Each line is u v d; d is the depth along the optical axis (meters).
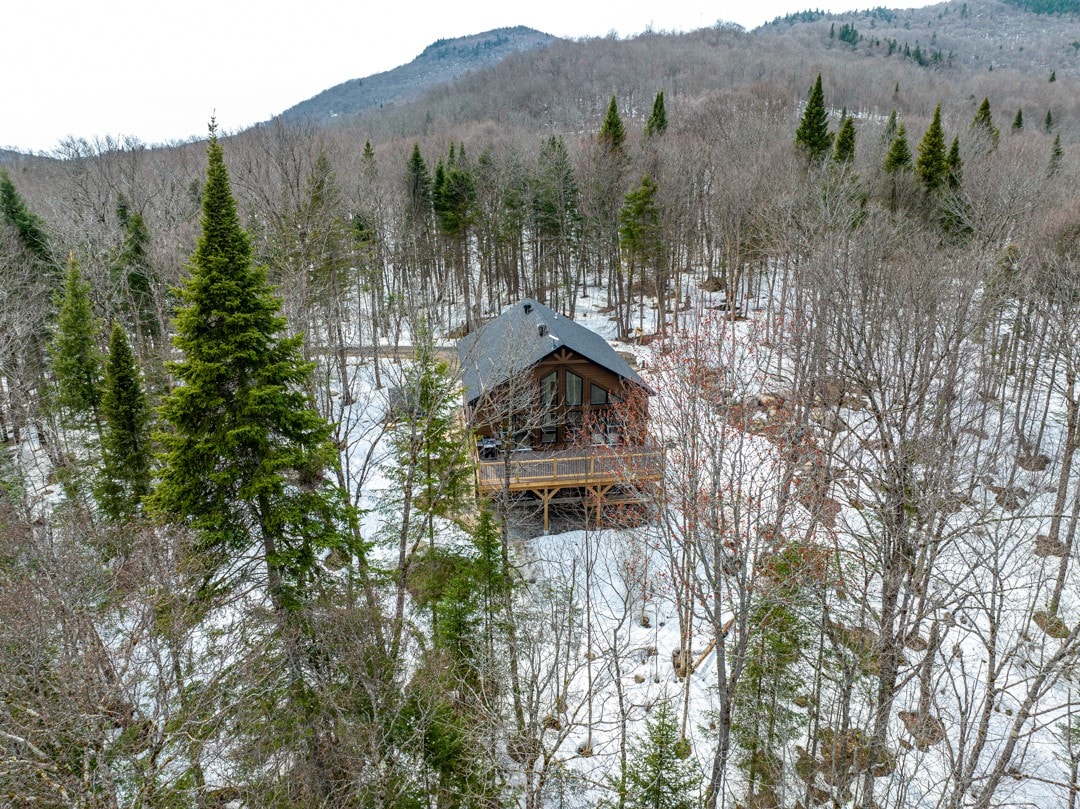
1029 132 58.22
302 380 14.46
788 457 14.95
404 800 14.38
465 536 21.78
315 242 25.91
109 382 21.58
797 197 35.28
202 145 55.47
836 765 15.80
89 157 41.97
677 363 19.34
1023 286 25.56
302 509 14.20
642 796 13.83
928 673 15.64
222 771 14.54
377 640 15.59
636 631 22.03
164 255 30.47
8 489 21.75
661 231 45.62
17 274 31.61
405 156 69.19
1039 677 12.73
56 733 10.74
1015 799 16.78
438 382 19.30
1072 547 23.52
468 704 16.41
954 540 16.16
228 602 13.84
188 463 13.44
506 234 51.12
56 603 11.22
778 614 15.52
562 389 27.06
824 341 20.47
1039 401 30.45
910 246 27.05
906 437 15.89
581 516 26.58
